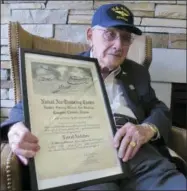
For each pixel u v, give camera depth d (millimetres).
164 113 1095
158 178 837
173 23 1517
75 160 796
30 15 1556
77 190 781
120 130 887
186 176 961
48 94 829
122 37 1010
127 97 1071
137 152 909
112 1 1523
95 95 924
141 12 1520
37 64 845
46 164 749
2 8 1565
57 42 1334
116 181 865
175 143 1136
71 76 901
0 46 1582
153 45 1533
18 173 716
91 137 852
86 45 1361
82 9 1536
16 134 762
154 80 1556
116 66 1054
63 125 816
